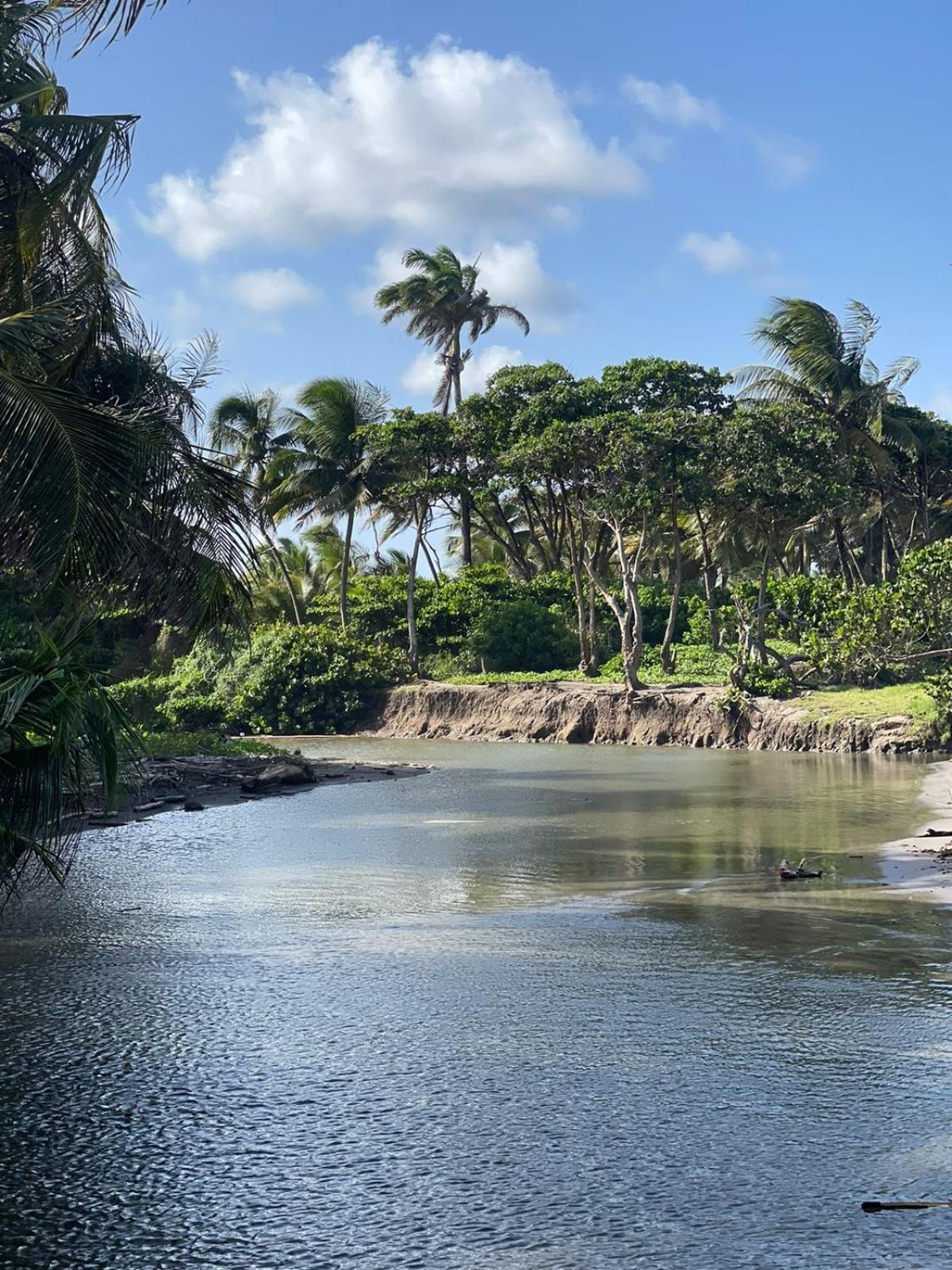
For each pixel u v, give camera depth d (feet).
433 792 75.56
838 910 34.99
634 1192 15.37
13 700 24.97
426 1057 21.11
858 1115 17.94
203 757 92.73
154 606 37.32
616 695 131.44
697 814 62.03
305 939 31.71
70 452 31.45
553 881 41.60
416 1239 14.23
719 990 25.57
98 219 43.73
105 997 25.62
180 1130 17.84
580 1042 21.84
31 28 42.98
